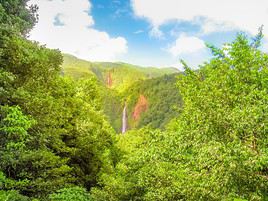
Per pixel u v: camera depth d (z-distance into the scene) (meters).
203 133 10.32
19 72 15.12
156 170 12.89
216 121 9.78
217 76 13.51
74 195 16.09
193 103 11.89
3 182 12.77
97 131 26.34
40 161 14.77
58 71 17.05
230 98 10.91
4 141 12.95
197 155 10.57
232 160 8.22
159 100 163.75
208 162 8.98
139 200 18.88
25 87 14.69
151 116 150.62
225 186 9.08
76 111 24.64
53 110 16.45
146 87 192.12
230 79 12.69
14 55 14.09
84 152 24.94
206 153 9.02
